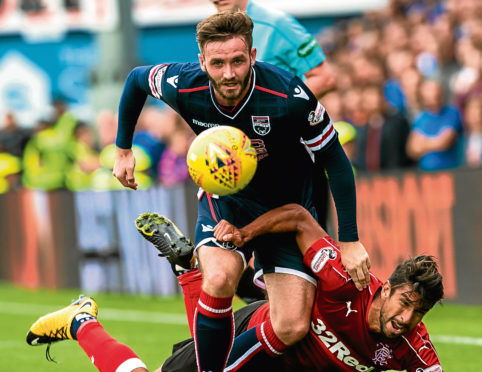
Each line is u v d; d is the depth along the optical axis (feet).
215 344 35.29
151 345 57.88
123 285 80.94
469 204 63.52
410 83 85.15
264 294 42.88
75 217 84.12
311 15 128.26
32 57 135.54
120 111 38.83
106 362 36.17
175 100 35.78
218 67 33.30
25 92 135.95
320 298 35.94
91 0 105.40
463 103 80.59
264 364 37.45
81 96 133.59
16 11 135.33
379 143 77.30
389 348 35.19
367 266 35.22
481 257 63.36
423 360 34.94
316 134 35.17
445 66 88.48
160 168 90.53
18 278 90.68
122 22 104.73
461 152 78.07
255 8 45.19
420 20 99.25
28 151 100.94
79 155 98.17
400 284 33.47
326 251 36.09
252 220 38.01
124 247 80.48
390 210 67.26
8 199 90.84
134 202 79.30
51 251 86.58
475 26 86.89
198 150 33.81
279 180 37.24
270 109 34.55
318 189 40.63
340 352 36.27
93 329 37.73
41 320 39.40
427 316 62.90
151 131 93.45
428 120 76.59
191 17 129.70
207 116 35.40
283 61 44.78
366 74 90.12
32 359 54.85
